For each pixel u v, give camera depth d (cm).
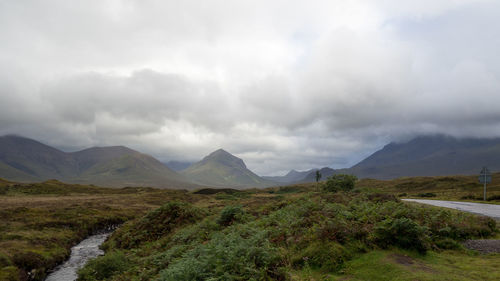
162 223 2341
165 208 2552
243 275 736
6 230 2509
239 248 855
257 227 1422
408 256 800
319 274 754
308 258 837
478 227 1059
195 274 768
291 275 750
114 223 3872
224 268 770
